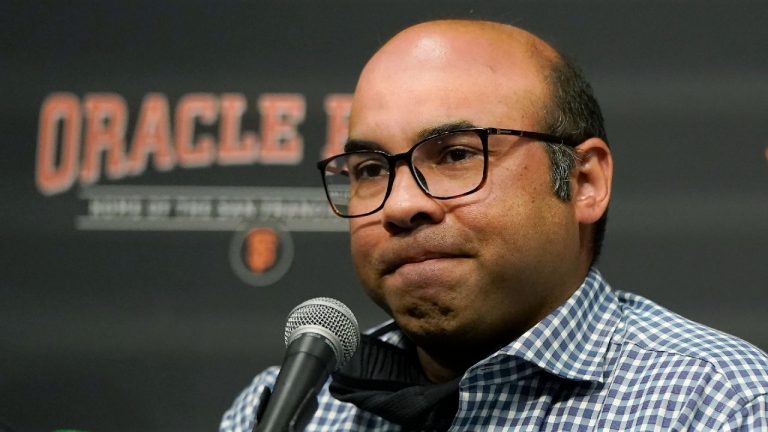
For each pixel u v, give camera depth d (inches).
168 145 321.4
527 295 173.0
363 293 313.7
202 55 324.8
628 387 170.6
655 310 192.9
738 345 175.5
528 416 170.6
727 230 301.7
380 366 190.4
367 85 180.5
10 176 321.1
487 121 170.6
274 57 323.9
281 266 315.9
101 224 319.0
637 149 307.1
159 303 316.2
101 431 311.4
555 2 316.2
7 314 315.6
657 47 310.8
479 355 178.4
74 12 327.6
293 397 142.9
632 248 303.3
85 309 316.2
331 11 325.4
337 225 317.4
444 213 166.4
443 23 184.7
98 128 323.0
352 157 179.3
